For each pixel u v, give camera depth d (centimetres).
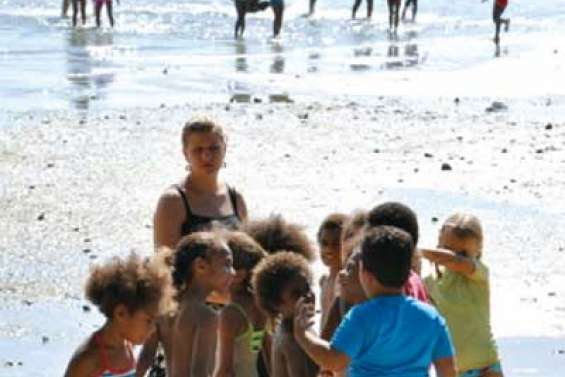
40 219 3177
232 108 5016
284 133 4472
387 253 1276
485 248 2998
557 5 10306
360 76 6181
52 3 9919
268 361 1458
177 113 4847
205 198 1666
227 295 1495
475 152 4209
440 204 3459
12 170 3747
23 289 2597
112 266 1184
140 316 1178
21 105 4975
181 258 1405
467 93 5669
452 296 1728
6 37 7619
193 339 1398
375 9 10206
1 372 2125
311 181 3712
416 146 4303
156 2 10181
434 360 1305
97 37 7750
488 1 10450
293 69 6412
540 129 4694
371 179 3762
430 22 9362
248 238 1466
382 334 1277
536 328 2398
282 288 1362
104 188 3547
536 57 7106
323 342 1305
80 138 4272
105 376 1177
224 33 8256
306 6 10125
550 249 3009
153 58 6738
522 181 3778
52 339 2298
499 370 1748
